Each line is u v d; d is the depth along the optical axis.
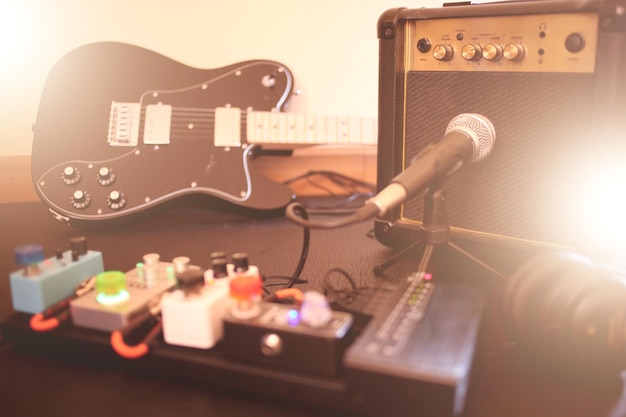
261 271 0.91
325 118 1.24
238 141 1.23
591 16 0.74
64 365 0.63
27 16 1.31
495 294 0.79
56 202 1.14
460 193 0.90
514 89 0.82
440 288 0.63
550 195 0.83
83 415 0.55
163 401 0.57
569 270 0.57
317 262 0.96
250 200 1.22
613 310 0.54
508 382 0.60
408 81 0.91
